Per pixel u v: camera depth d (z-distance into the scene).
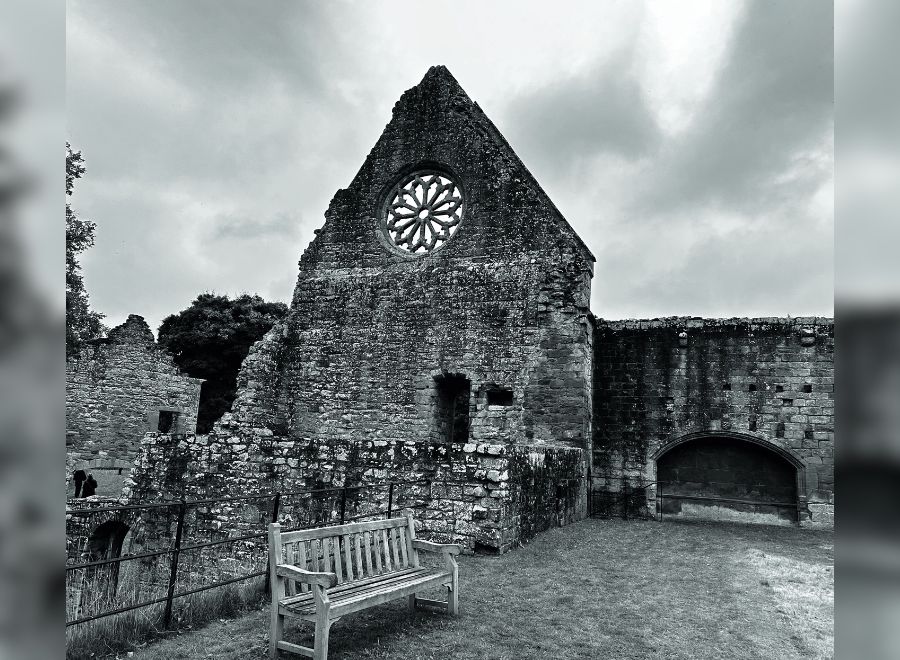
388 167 18.58
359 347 17.53
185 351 36.22
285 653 4.93
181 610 5.84
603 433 16.41
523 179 16.86
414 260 17.52
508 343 15.91
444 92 18.41
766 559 9.73
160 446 13.27
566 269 15.77
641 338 16.55
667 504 15.99
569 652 5.21
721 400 15.70
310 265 18.69
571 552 9.78
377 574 5.75
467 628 5.70
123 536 13.95
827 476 14.67
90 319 18.09
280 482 11.66
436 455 10.01
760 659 5.20
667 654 5.25
